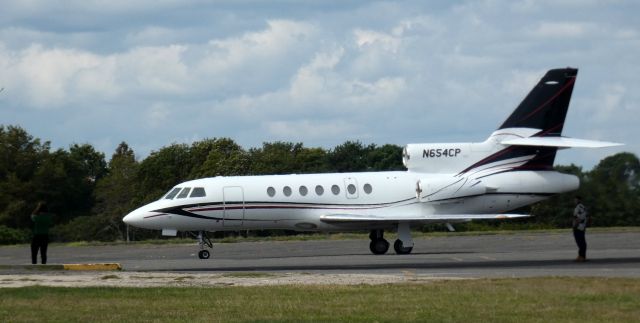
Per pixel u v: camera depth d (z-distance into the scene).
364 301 27.83
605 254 51.22
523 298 28.08
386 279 34.97
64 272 41.22
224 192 55.19
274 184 56.41
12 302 28.48
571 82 59.25
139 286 33.25
